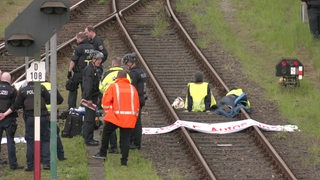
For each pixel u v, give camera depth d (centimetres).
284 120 7269
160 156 6178
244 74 8775
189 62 9112
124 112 5744
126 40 9806
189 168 5925
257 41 10225
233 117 7288
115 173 5619
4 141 6431
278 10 11481
